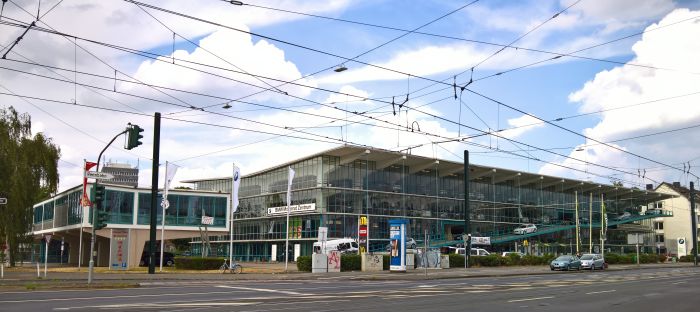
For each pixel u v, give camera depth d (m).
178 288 25.09
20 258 49.75
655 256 82.62
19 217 45.72
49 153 50.12
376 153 69.25
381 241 71.94
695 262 70.88
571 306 18.44
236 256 82.75
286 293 22.56
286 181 75.38
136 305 17.05
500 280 34.97
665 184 122.56
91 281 26.62
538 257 62.81
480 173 82.12
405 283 30.81
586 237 98.31
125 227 50.56
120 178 78.06
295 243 71.50
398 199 74.38
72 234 57.69
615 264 72.06
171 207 53.47
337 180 69.94
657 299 21.27
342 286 27.48
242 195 83.38
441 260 52.00
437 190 78.81
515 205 87.88
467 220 54.88
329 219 68.31
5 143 45.53
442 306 17.91
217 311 15.73
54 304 17.23
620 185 102.62
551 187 94.38
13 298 19.27
